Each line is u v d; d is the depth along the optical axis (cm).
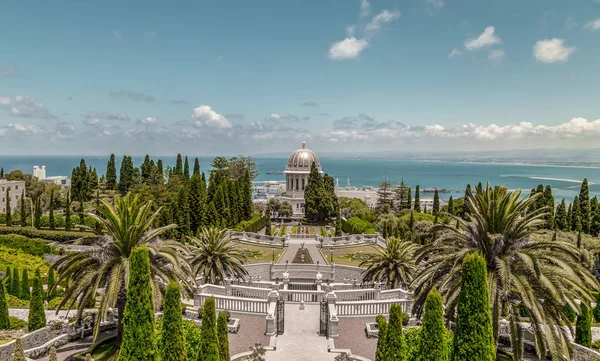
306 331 3069
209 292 3853
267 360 2558
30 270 6047
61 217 9312
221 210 8694
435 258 2380
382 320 1856
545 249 2320
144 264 1725
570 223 7856
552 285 2059
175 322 1716
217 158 13675
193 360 2216
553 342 2056
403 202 12344
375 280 4188
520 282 2114
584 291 2108
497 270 2212
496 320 2072
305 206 11256
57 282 2483
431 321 1670
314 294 3656
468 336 1585
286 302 3638
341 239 8131
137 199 2594
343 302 3281
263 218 10312
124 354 1703
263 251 7256
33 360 2472
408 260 4159
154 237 2711
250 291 3800
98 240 2611
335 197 11381
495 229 2297
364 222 9288
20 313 3788
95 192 11612
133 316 1700
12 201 10919
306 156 12644
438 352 1658
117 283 2328
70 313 3444
